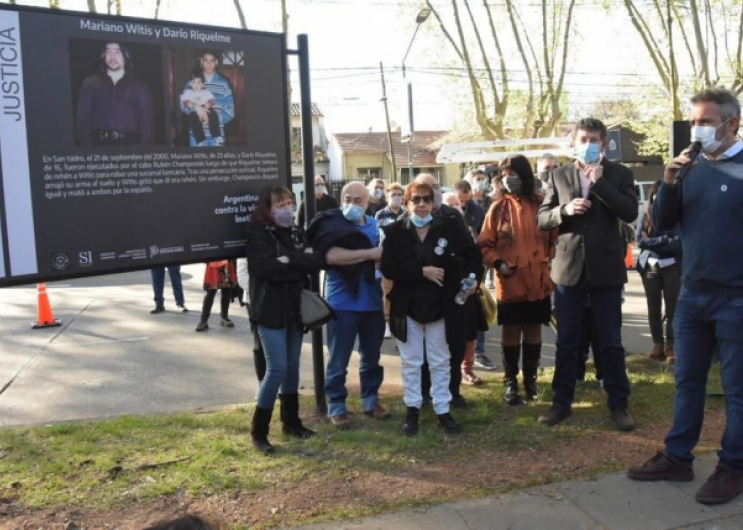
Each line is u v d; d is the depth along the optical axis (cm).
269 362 423
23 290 1295
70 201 405
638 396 527
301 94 498
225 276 851
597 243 452
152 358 726
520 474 388
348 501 357
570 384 476
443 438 445
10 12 380
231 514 345
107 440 448
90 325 920
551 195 475
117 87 417
